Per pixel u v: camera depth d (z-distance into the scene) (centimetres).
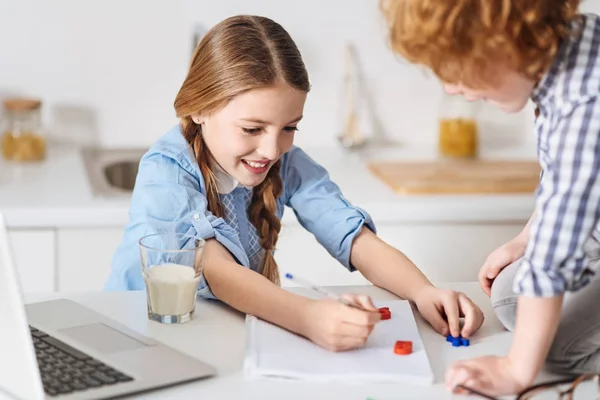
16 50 309
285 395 132
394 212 268
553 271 128
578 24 132
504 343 153
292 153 211
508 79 130
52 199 261
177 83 319
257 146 181
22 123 297
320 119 326
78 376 132
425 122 332
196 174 187
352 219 196
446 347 151
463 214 270
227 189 195
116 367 135
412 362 141
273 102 176
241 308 161
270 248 204
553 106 131
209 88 179
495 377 132
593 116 126
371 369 138
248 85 174
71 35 311
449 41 126
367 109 329
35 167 293
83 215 256
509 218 272
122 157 311
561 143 127
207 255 172
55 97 314
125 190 310
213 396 131
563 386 137
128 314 162
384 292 178
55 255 259
